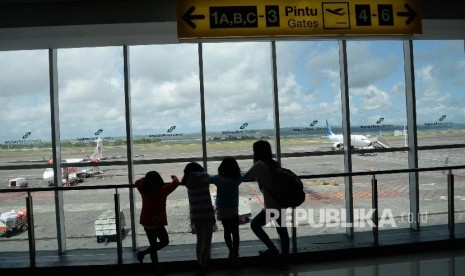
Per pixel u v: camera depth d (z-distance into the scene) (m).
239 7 4.09
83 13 4.68
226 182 3.58
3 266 3.82
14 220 5.16
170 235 5.26
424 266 3.67
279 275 3.53
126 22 4.69
